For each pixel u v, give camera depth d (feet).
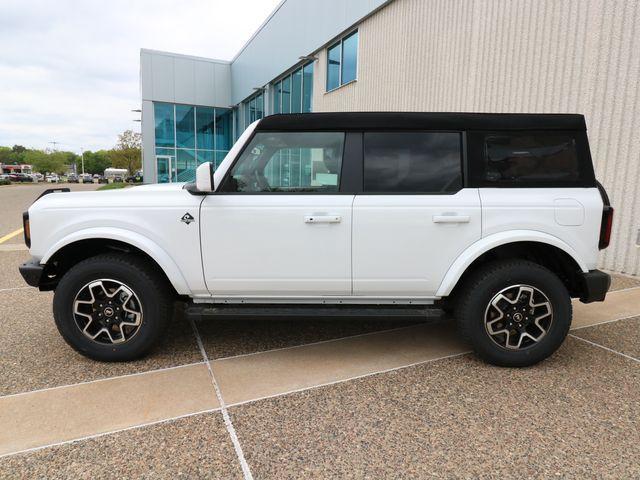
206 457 7.52
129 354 10.78
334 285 10.70
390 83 36.63
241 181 10.68
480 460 7.48
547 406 9.14
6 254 25.36
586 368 10.87
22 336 12.71
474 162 10.64
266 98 68.95
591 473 7.18
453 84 29.25
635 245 19.08
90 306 10.83
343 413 8.84
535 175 10.68
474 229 10.44
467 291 10.66
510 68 24.62
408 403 9.22
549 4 22.11
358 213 10.41
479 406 9.12
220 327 13.58
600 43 19.77
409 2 33.58
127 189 11.79
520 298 10.62
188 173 89.86
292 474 7.13
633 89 18.60
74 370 10.60
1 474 7.07
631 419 8.70
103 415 8.71
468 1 27.50
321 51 49.75
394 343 12.41
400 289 10.77
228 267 10.59
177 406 9.05
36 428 8.29
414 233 10.46
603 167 19.99
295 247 10.51
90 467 7.26
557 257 11.11
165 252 10.58
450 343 12.44
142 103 84.99
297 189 10.68
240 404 9.15
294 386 9.91
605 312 14.98
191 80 87.25
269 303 11.10
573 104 21.18
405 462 7.42
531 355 10.64
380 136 10.73
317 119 10.69
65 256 11.37
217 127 91.45
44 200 10.74
